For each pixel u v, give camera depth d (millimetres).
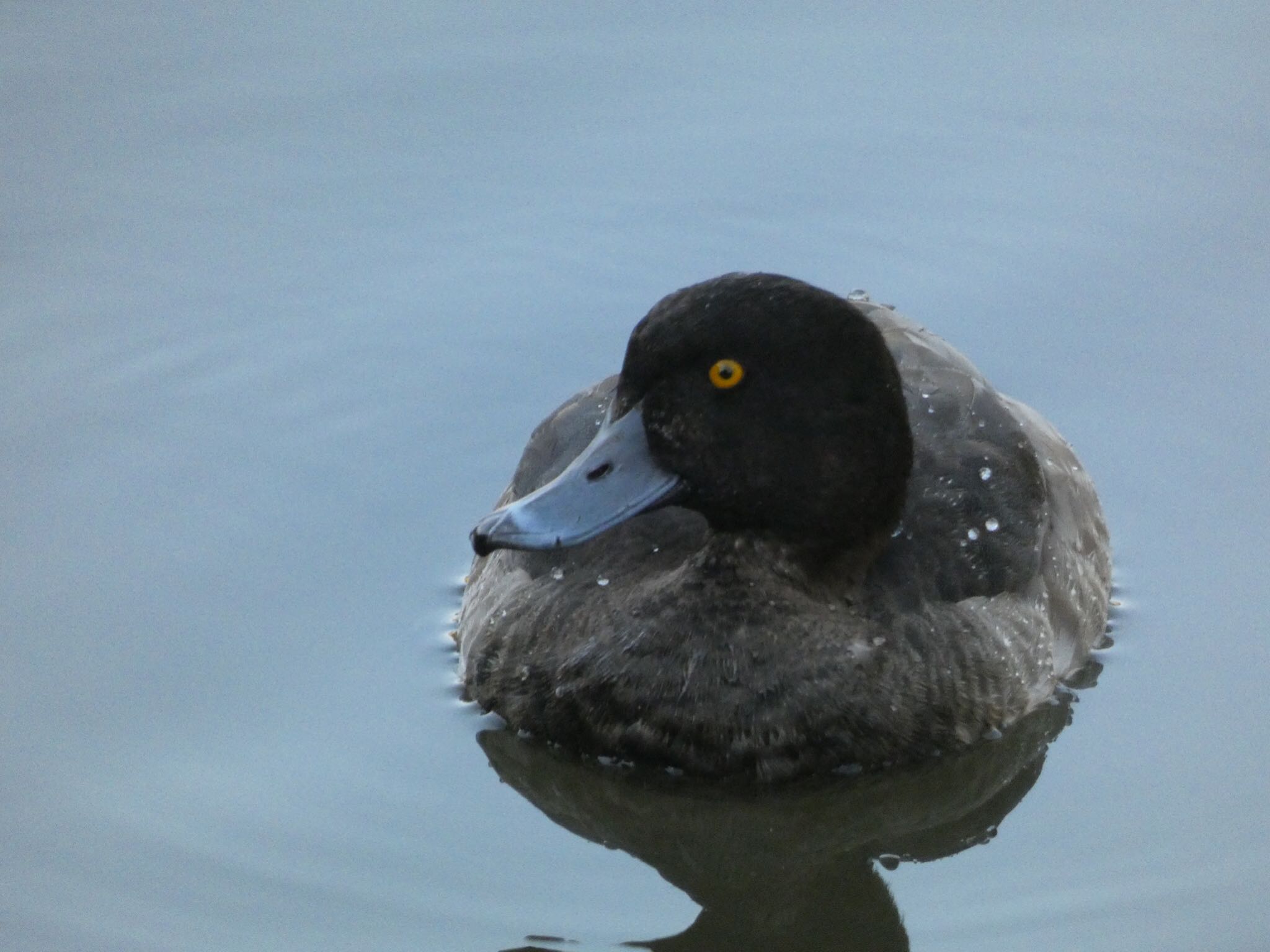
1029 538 12680
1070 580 13016
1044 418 14328
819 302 11352
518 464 14156
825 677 11648
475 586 13133
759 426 11391
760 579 11750
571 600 12086
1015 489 12758
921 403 12891
